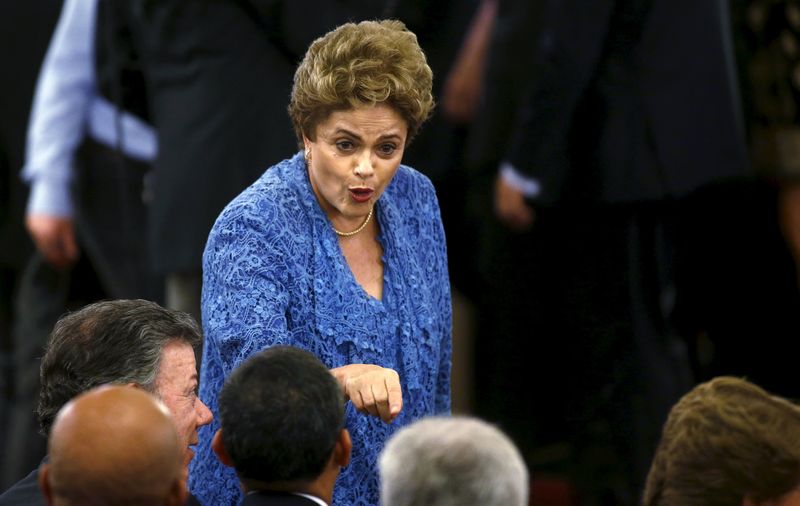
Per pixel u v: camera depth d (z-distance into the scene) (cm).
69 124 1775
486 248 1712
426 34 1614
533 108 1522
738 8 1678
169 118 1495
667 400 1552
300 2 1445
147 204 1722
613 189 1518
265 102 1463
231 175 1465
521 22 1600
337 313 981
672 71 1490
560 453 1786
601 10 1477
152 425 710
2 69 1883
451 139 1666
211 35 1463
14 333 1981
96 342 909
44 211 1811
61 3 1869
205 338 1003
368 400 880
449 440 740
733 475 852
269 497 805
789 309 1789
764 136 1705
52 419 905
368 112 925
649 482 899
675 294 1720
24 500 905
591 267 1581
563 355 1688
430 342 1022
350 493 998
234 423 805
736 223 1752
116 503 701
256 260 958
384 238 1016
